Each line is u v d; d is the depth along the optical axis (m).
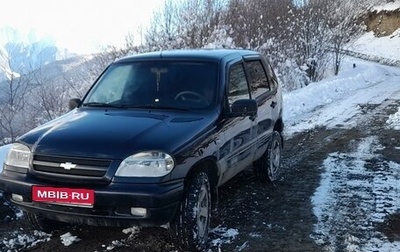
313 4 21.75
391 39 46.00
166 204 3.59
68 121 4.30
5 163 4.07
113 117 4.34
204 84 4.81
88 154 3.67
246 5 19.39
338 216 4.98
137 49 15.56
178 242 3.96
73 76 14.38
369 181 6.29
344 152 8.09
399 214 5.05
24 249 4.12
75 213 3.65
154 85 4.89
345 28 24.77
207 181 4.17
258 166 6.14
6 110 11.20
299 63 20.53
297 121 11.55
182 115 4.46
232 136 4.73
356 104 14.47
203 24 16.95
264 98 5.94
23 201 3.88
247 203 5.41
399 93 17.11
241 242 4.29
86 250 4.07
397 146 8.44
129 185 3.57
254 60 6.09
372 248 4.17
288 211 5.14
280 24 19.61
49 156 3.75
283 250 4.13
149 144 3.71
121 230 4.49
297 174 6.72
